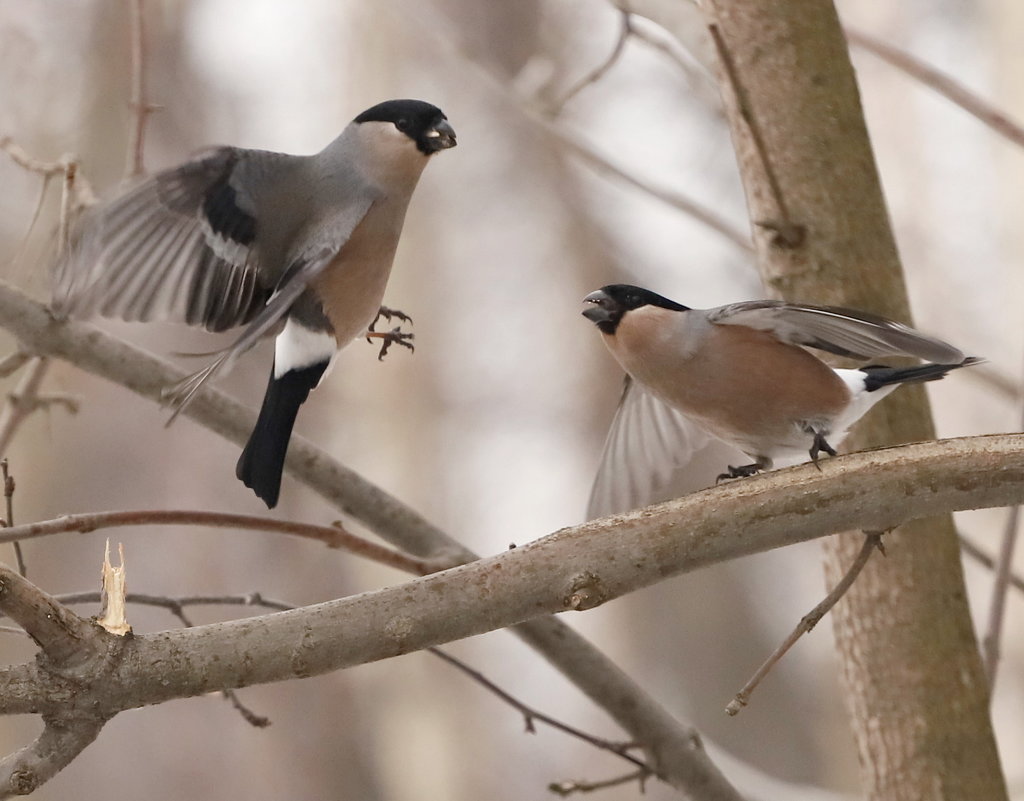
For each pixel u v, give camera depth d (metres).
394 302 18.94
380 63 18.39
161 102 18.77
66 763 5.13
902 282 7.45
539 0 19.75
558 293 20.12
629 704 7.72
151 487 19.84
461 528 18.84
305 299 6.71
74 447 19.20
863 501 5.56
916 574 7.06
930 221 16.75
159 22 18.89
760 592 20.45
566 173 20.09
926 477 5.59
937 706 7.00
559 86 19.16
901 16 17.28
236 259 6.76
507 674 19.56
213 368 5.82
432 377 18.73
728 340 7.05
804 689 19.97
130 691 5.12
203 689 5.19
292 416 6.62
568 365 20.05
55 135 16.95
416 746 17.94
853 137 7.46
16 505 18.12
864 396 7.19
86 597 6.70
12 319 7.82
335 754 19.41
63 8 17.53
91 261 6.44
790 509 5.55
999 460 5.60
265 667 5.22
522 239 20.19
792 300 7.35
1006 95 13.56
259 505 20.02
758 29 7.51
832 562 7.31
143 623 19.59
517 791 18.52
